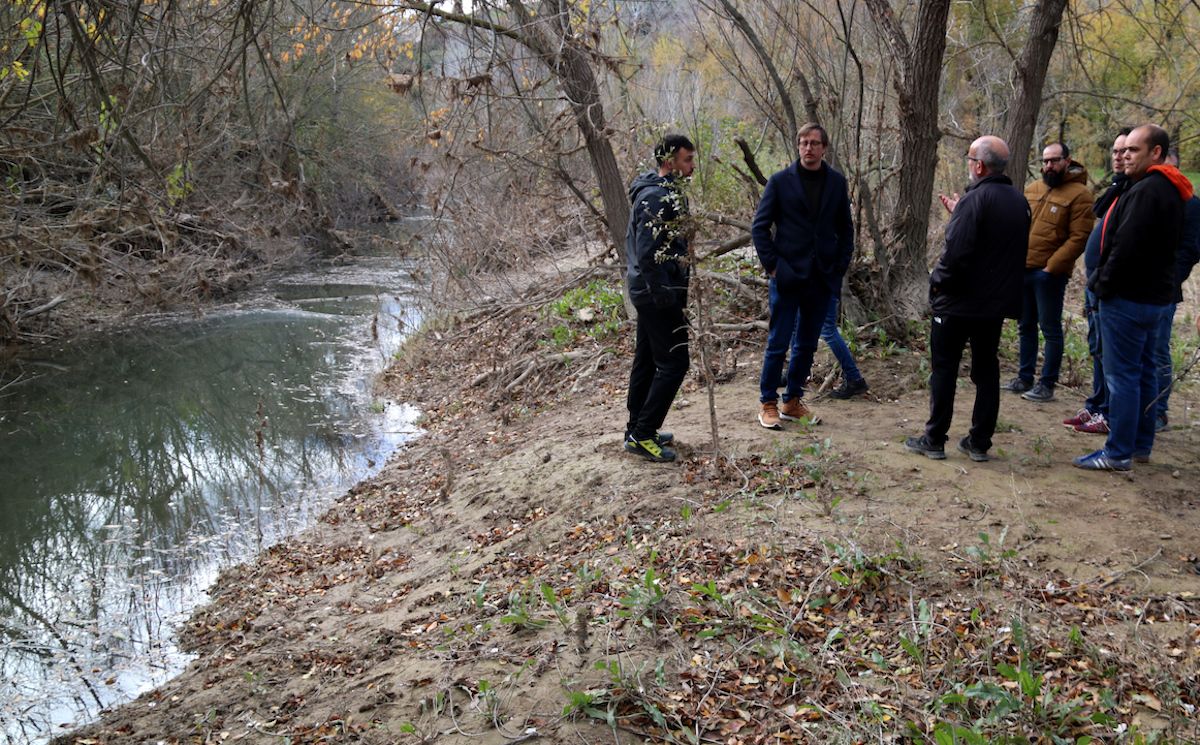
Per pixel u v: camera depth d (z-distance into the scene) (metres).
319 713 4.18
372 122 24.19
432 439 9.12
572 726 3.49
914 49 7.45
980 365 5.28
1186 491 4.95
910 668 3.54
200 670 5.09
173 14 5.79
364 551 6.49
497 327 12.02
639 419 5.95
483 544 5.79
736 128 11.55
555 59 8.82
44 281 15.05
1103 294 5.05
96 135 6.13
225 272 17.47
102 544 7.30
